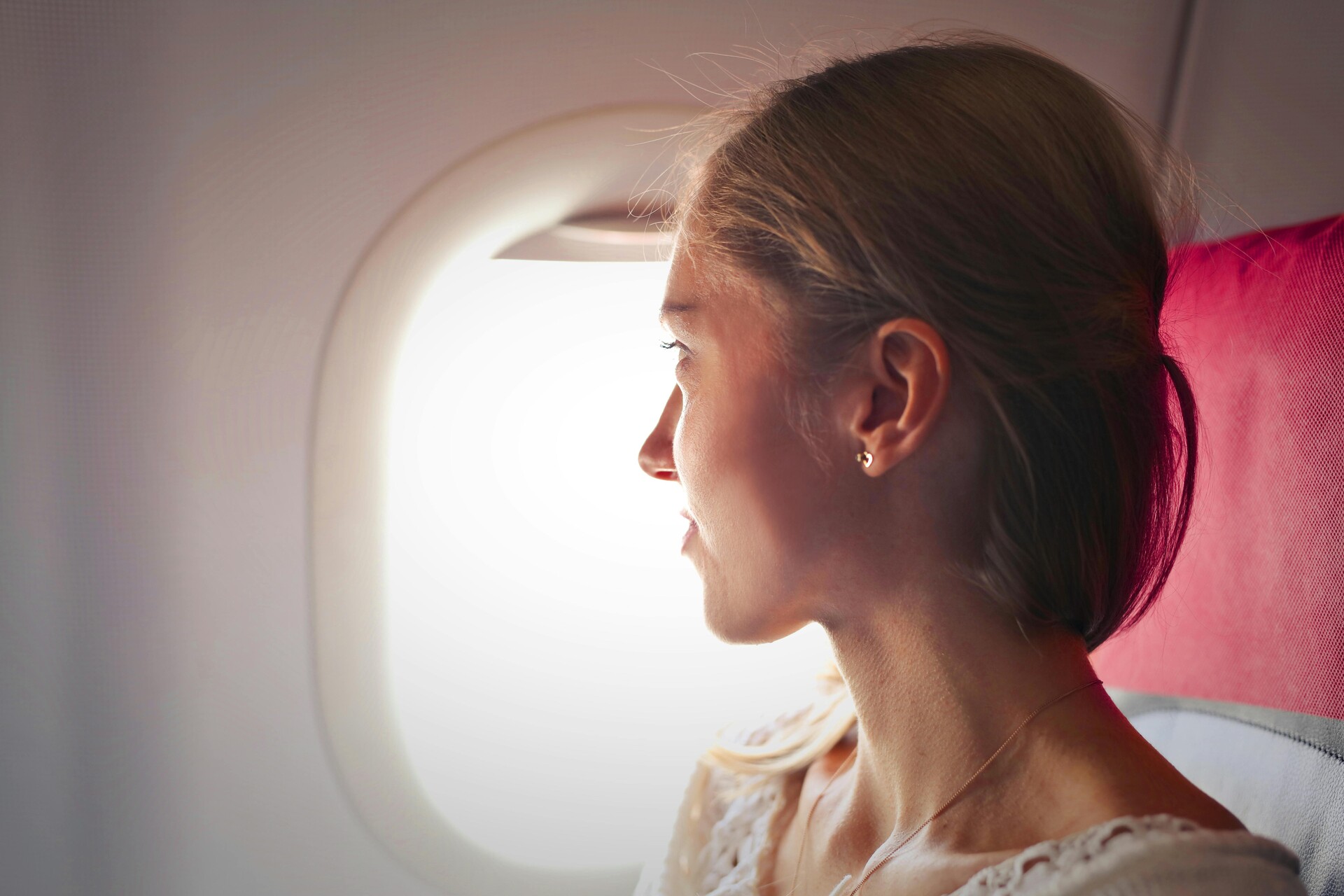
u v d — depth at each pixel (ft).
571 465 3.19
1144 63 3.25
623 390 3.16
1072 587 1.61
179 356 2.94
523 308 3.01
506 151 2.86
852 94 1.64
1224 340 2.35
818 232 1.58
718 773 2.46
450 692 3.21
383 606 3.06
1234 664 2.24
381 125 2.84
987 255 1.52
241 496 3.06
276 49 2.78
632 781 3.39
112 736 3.17
